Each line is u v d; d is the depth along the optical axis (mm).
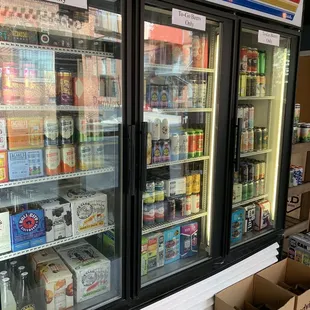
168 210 2287
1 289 1647
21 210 1687
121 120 1756
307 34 4484
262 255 2656
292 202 3719
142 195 1967
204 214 2402
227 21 2068
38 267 1882
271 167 2836
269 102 2766
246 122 2613
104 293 1977
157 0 1717
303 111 4613
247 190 2734
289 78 2594
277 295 2361
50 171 1719
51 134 1711
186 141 2246
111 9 1706
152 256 2188
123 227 1854
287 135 2711
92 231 1897
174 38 2102
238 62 2182
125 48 1666
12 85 1562
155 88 2086
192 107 2264
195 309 2195
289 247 3246
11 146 1600
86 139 1830
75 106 1771
